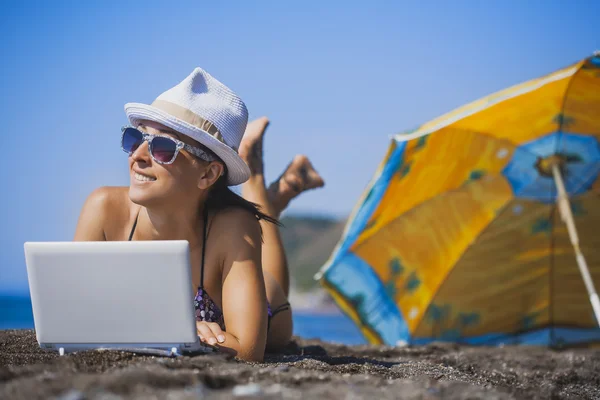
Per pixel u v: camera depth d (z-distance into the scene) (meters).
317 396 2.03
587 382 4.04
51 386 1.96
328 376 2.46
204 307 3.12
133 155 2.88
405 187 6.11
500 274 6.19
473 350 5.71
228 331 2.94
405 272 6.28
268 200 4.28
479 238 6.11
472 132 5.82
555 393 3.42
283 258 4.16
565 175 5.86
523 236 6.11
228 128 3.00
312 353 4.14
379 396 2.10
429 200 6.16
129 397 1.89
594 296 5.43
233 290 2.97
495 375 3.73
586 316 6.23
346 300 6.41
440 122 5.63
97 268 2.52
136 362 2.51
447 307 6.21
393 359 4.22
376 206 6.16
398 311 6.25
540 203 6.02
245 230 3.07
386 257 6.34
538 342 6.27
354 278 6.41
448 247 6.20
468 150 5.94
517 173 5.98
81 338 2.59
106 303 2.54
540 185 5.97
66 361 2.47
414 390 2.23
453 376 3.18
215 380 2.17
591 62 5.13
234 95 3.09
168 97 2.98
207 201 3.12
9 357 2.65
